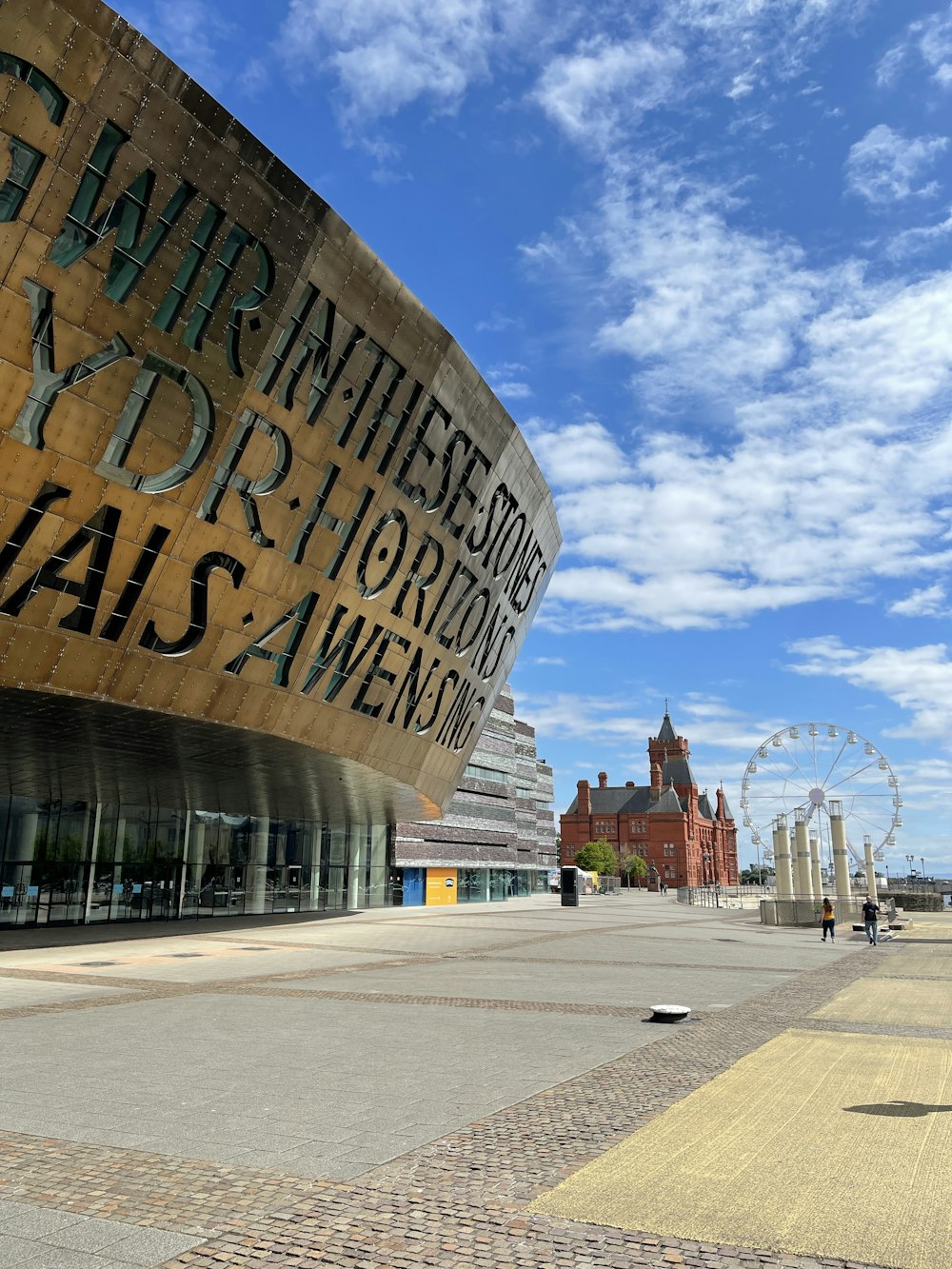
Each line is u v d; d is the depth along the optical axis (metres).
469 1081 9.98
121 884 40.00
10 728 25.19
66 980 19.53
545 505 36.38
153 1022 13.95
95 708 22.42
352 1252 5.48
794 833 60.91
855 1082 9.94
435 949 28.08
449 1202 6.29
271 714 26.14
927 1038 12.84
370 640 28.80
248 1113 8.64
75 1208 6.16
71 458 18.98
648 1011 15.36
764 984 19.52
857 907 55.06
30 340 17.84
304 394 23.00
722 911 62.28
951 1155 7.31
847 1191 6.48
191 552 21.91
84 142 17.64
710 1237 5.70
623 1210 6.14
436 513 29.14
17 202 17.17
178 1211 6.12
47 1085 9.74
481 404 28.70
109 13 17.09
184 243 19.67
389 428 25.78
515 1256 5.42
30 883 35.78
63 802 37.75
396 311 24.31
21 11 16.25
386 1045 12.09
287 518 23.84
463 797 72.00
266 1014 14.84
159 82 18.17
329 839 54.69
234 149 19.70
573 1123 8.27
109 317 18.84
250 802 41.97
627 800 173.38
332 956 25.56
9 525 18.56
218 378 20.97
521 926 40.34
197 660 23.12
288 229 21.20
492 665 39.09
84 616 20.45
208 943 29.47
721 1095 9.36
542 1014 14.98
